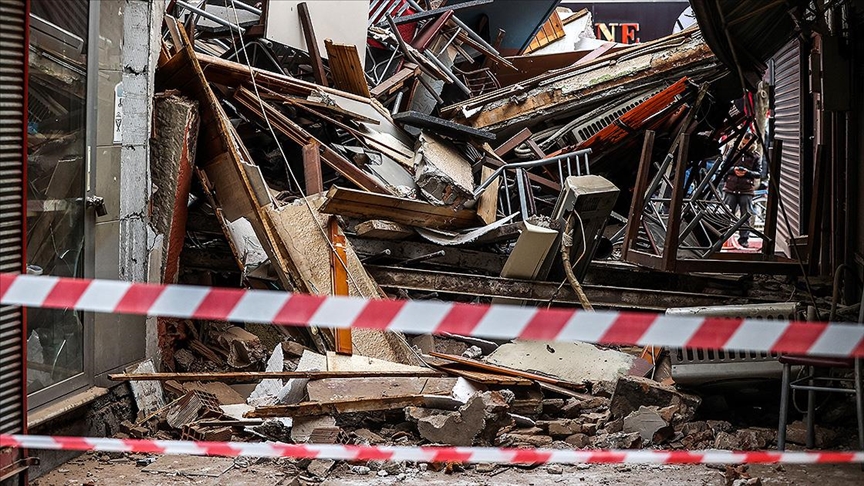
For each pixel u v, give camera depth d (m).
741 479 8.27
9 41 6.52
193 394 9.97
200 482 8.36
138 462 8.91
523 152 20.45
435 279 14.54
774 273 14.88
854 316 10.86
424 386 10.17
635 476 8.70
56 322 8.80
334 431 9.09
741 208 27.83
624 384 10.32
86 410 9.23
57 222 9.02
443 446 9.32
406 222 14.91
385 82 19.34
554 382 11.04
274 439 9.49
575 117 21.25
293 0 17.78
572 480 8.57
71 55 9.15
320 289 12.38
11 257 6.64
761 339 4.41
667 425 9.77
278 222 12.52
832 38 13.65
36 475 8.34
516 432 9.85
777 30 14.11
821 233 14.90
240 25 17.69
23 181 6.71
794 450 9.48
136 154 10.62
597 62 20.78
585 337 4.44
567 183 14.28
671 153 16.09
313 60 17.77
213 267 14.12
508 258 14.73
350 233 14.80
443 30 22.09
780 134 25.67
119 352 9.99
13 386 6.76
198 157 13.15
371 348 11.91
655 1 43.25
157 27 11.53
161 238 11.73
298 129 15.19
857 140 13.69
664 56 20.11
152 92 11.02
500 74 25.45
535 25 27.00
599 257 15.96
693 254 20.08
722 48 13.84
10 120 6.56
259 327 13.06
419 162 16.16
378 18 22.31
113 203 10.11
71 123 9.22
